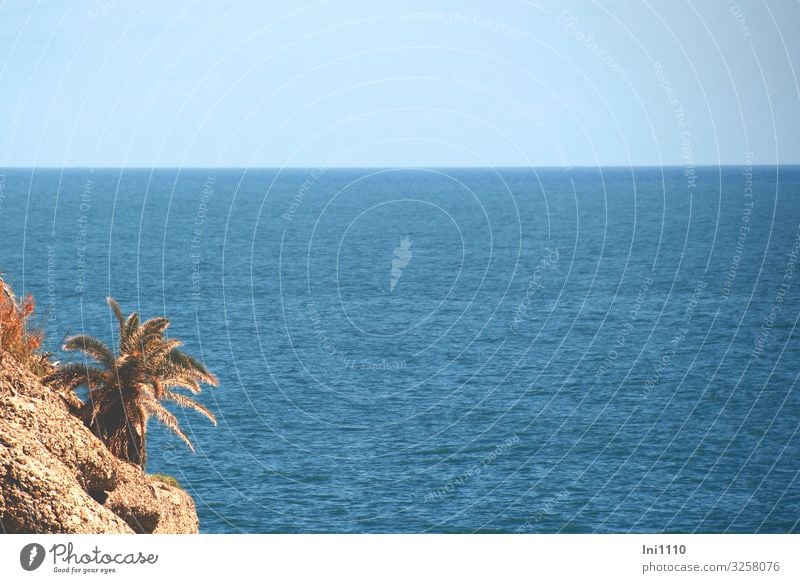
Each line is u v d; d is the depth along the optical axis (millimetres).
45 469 43156
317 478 79000
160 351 54156
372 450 86500
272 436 89438
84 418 53250
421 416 97000
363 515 71750
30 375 51500
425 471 81312
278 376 110750
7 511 40250
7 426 44875
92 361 92562
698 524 70688
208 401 99562
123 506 50000
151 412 56125
